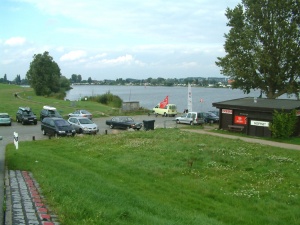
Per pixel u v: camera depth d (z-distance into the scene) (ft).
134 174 54.39
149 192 44.91
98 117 167.43
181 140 89.61
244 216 38.14
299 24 149.38
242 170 58.23
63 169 49.65
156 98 462.19
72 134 100.53
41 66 298.15
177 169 57.11
